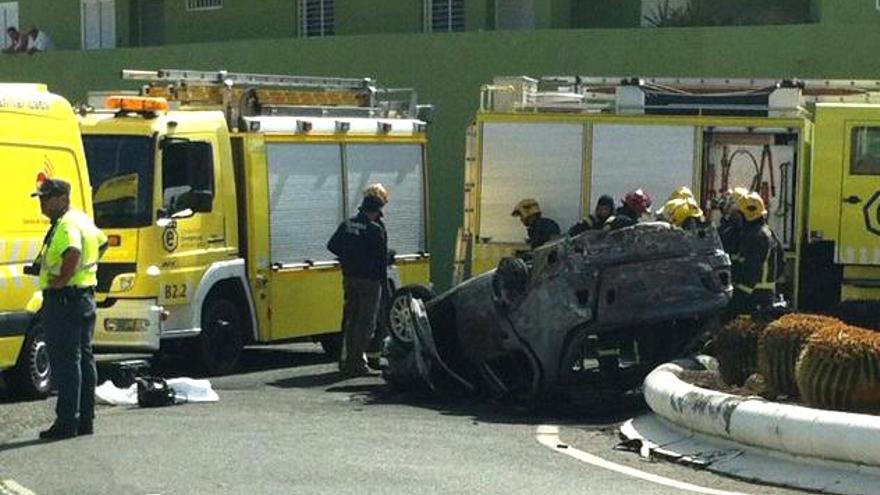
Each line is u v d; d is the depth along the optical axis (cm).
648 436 1155
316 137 1836
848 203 1764
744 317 1276
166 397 1397
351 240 1670
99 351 1627
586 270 1346
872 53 2398
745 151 1784
